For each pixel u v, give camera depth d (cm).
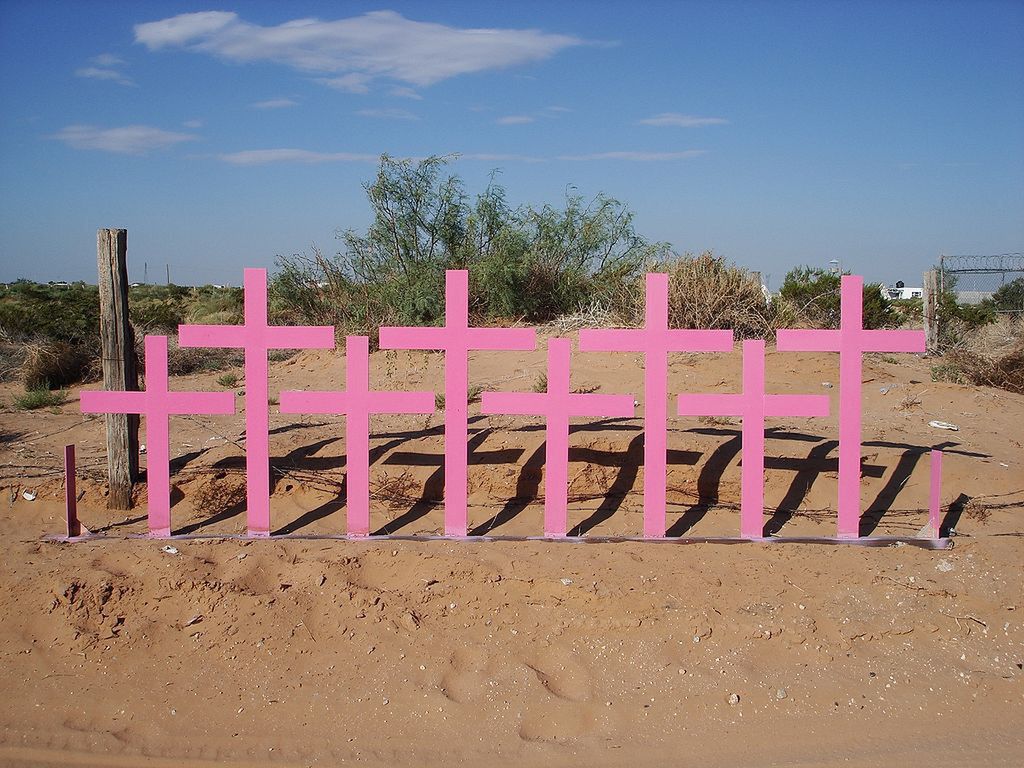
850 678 485
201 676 493
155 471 639
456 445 630
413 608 539
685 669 491
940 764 422
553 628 521
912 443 788
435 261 1622
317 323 1576
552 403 625
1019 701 468
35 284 4278
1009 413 927
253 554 598
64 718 462
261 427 633
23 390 1241
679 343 625
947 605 539
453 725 453
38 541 627
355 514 633
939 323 1495
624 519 669
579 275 1661
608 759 428
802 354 1175
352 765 426
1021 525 645
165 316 1992
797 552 605
